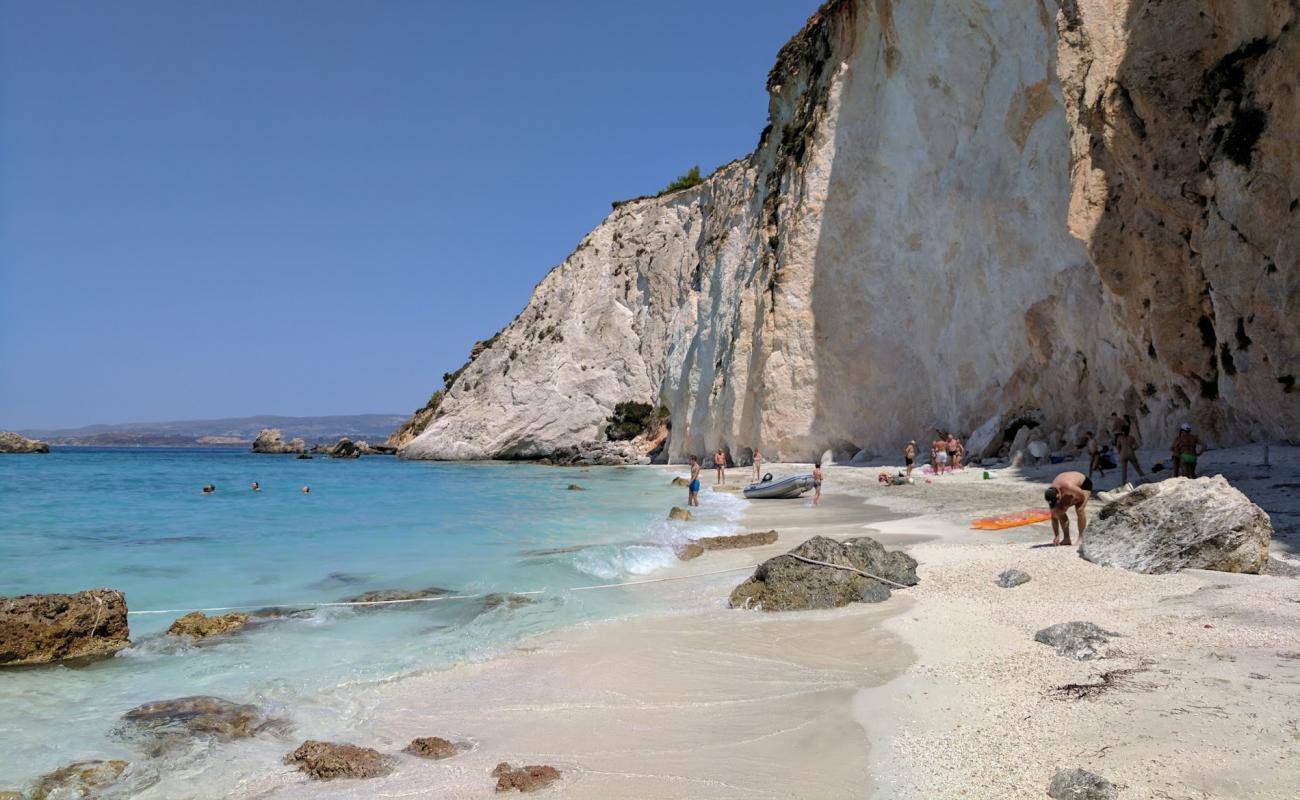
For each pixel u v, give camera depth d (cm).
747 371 3534
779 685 554
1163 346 1677
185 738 498
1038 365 2369
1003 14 2445
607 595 916
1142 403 1895
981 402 2622
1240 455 1431
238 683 613
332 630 776
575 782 415
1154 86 1599
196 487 2939
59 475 3691
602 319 5412
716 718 501
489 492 2606
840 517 1533
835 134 3180
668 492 2498
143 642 731
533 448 5228
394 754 468
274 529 1588
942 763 398
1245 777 335
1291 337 1413
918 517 1405
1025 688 484
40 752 479
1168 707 418
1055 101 2227
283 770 449
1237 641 517
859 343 3106
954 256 2709
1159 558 742
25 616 678
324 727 517
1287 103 1370
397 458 6028
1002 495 1641
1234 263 1474
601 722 507
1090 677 482
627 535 1403
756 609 790
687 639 691
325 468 4503
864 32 3122
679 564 1109
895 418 3020
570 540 1364
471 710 540
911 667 562
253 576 1063
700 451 4097
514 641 718
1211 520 728
